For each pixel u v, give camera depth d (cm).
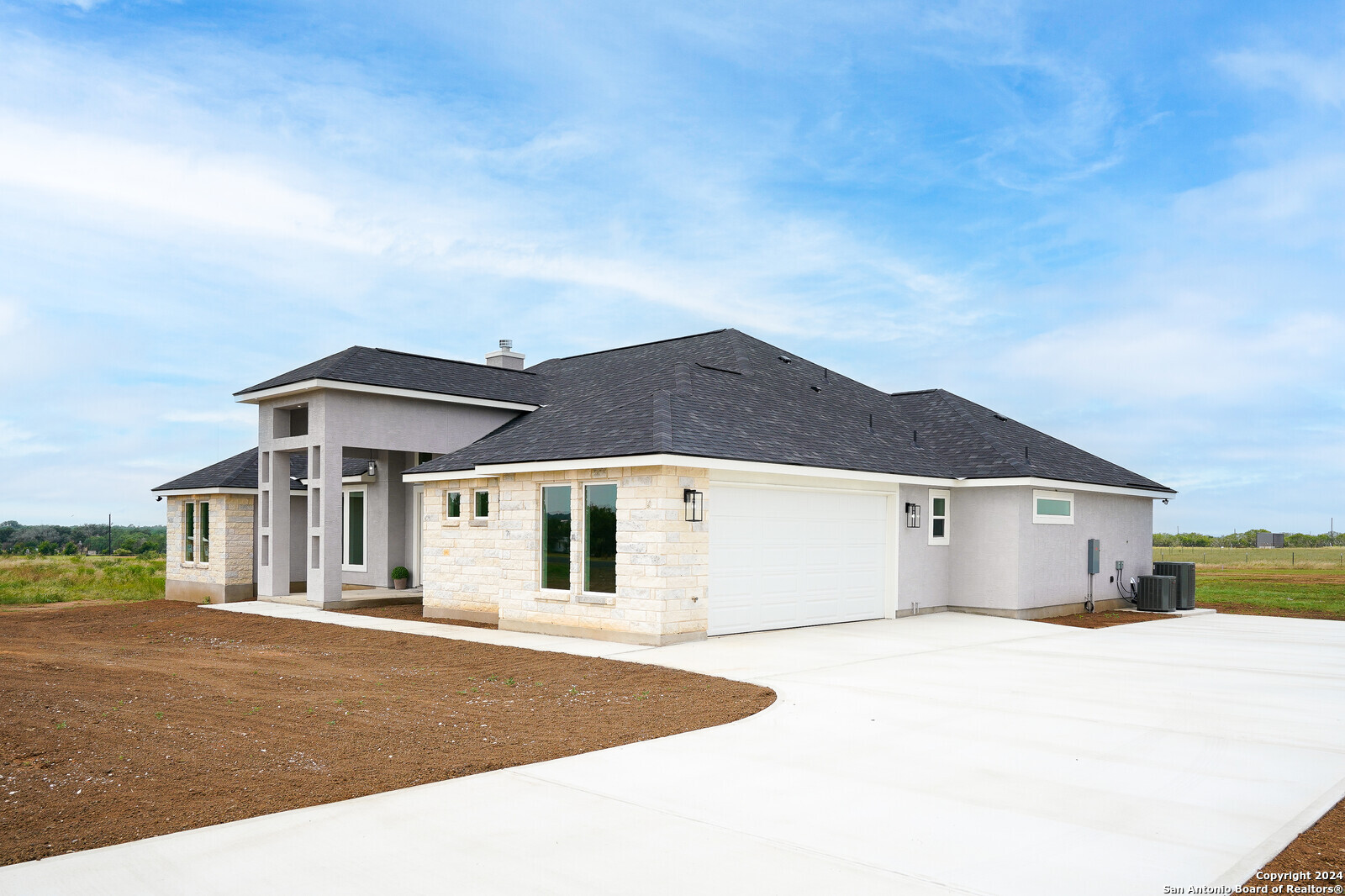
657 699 939
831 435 1739
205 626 1720
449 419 2091
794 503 1542
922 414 2197
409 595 2092
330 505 1900
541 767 666
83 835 532
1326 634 1584
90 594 2684
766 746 729
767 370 2058
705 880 454
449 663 1216
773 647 1288
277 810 573
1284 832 529
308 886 447
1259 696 952
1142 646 1365
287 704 931
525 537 1519
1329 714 864
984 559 1820
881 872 464
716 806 573
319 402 1917
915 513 1783
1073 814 559
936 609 1841
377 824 540
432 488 1791
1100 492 1998
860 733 772
